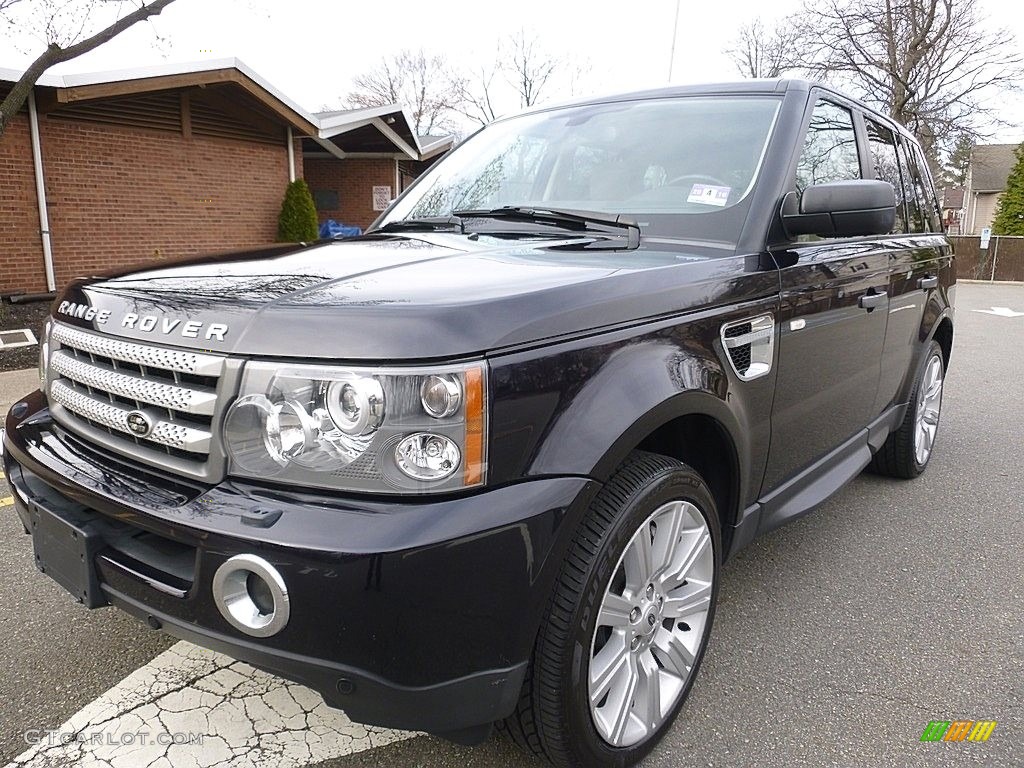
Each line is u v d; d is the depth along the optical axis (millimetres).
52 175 10781
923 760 2123
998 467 4867
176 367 1707
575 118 3230
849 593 3115
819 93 3072
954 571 3336
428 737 2170
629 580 1982
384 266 2033
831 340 2895
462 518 1537
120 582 1790
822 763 2105
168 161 12188
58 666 2467
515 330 1650
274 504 1584
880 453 4445
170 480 1769
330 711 2270
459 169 3355
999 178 46719
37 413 2320
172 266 2258
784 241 2598
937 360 4629
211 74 11398
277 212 14180
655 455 2070
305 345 1583
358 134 17750
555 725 1801
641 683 2076
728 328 2240
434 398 1538
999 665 2602
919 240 4094
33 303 10203
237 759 2059
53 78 9734
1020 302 17453
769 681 2486
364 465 1546
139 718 2219
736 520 2469
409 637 1527
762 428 2488
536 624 1677
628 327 1925
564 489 1666
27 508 2070
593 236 2543
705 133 2852
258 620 1574
